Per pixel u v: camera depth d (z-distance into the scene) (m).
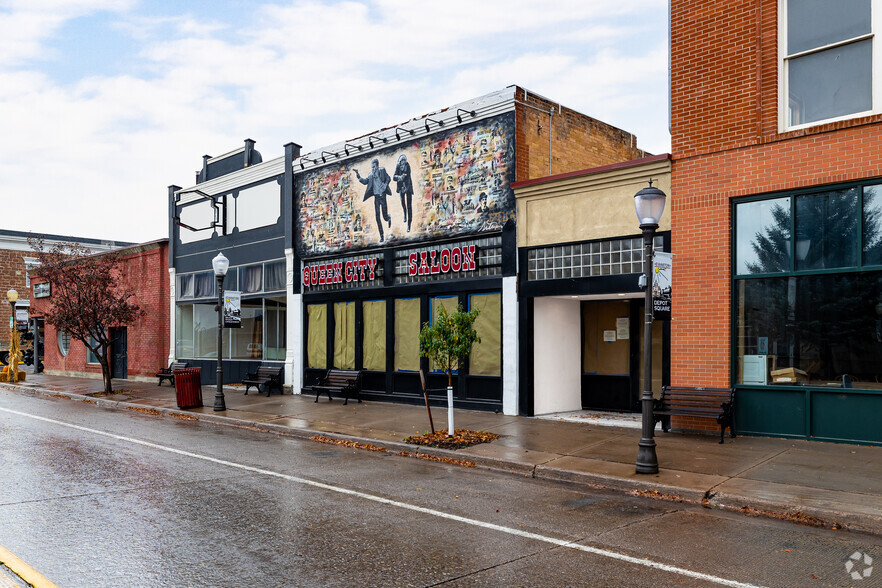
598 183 13.52
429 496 8.09
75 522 6.73
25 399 20.58
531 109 15.56
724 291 11.62
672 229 12.31
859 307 10.43
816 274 10.80
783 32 11.31
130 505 7.45
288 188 20.55
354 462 10.36
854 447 10.17
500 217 15.17
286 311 20.83
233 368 22.80
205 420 15.48
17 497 7.79
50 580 5.10
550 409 15.07
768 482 8.26
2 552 5.73
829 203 10.73
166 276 26.03
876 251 10.27
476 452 10.53
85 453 10.78
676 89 12.41
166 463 10.03
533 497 8.12
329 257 19.34
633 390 15.12
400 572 5.39
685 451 10.26
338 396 18.75
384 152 17.75
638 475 8.80
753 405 11.34
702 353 11.81
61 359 31.64
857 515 6.85
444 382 16.14
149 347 26.44
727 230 11.64
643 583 5.18
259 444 12.04
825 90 10.95
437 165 16.45
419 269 16.70
